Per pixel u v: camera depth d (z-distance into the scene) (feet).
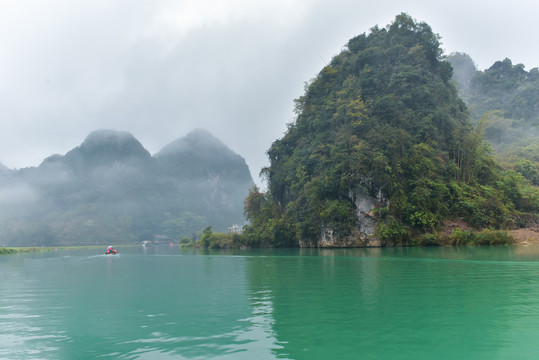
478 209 151.64
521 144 260.01
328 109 201.77
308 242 182.60
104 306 39.55
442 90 188.24
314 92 228.43
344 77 209.67
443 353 22.44
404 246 145.59
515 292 40.75
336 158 169.48
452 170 165.17
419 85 180.65
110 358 23.03
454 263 72.18
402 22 205.77
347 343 24.50
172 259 120.57
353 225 162.50
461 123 191.21
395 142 156.66
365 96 185.98
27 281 64.49
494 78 431.02
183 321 31.63
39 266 100.68
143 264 100.12
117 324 31.42
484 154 183.83
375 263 78.23
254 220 247.91
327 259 95.61
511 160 223.92
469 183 167.84
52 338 27.73
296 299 39.88
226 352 23.34
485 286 44.91
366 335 26.17
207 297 43.14
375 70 189.06
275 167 238.27
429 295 40.01
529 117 343.26
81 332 29.22
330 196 173.06
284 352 23.04
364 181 159.22
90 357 23.36
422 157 157.07
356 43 219.00
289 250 162.91
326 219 168.76
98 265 100.78
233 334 27.25
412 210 147.95
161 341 26.20
